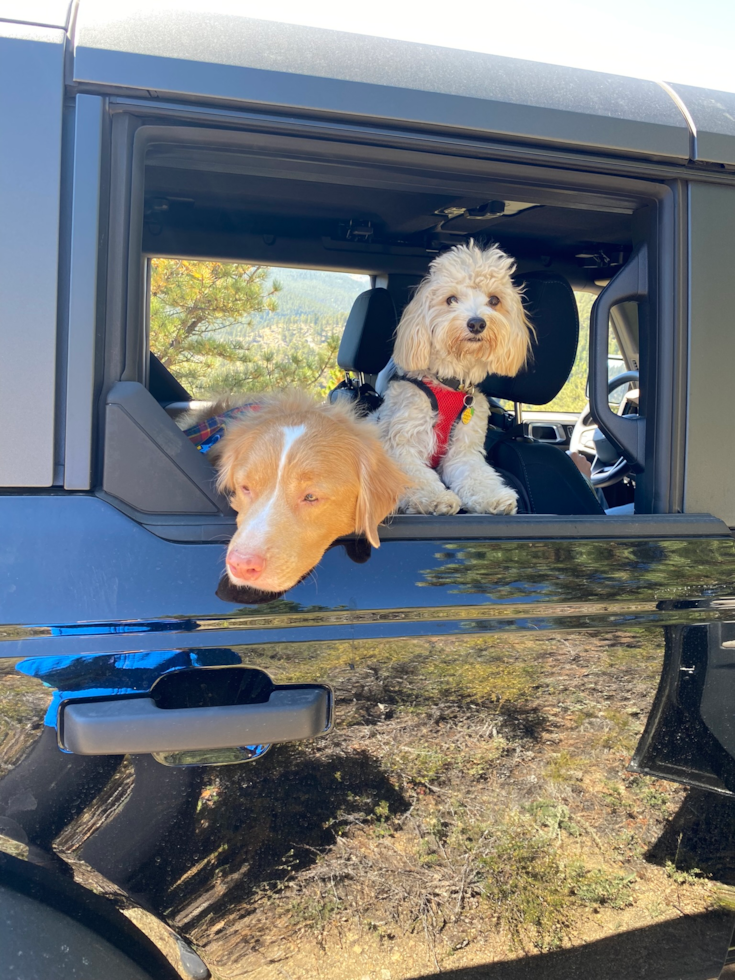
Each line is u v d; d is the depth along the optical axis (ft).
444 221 8.63
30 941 3.77
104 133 3.98
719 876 4.68
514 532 4.47
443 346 7.48
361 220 8.30
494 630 4.16
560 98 4.66
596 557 4.45
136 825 3.80
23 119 3.87
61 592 3.74
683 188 4.90
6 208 3.85
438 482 7.00
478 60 4.69
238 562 3.81
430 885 4.12
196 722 3.73
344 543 4.32
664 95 4.98
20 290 3.87
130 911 3.92
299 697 3.88
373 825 4.04
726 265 4.94
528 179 4.74
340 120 4.28
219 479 4.45
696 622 4.51
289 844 3.94
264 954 4.03
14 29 3.92
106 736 3.63
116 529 3.92
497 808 4.21
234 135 4.20
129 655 3.73
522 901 4.27
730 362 4.93
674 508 4.88
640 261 5.16
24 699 3.65
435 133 4.44
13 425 3.86
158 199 7.53
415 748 4.07
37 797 3.71
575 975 4.38
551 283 8.43
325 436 4.45
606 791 4.40
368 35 4.54
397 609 4.08
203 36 4.13
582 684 4.32
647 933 4.53
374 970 4.08
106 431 4.01
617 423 5.21
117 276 4.08
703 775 4.60
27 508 3.84
